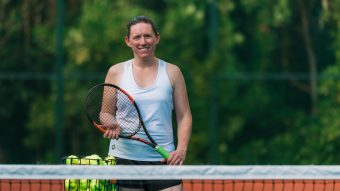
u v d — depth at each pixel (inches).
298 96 1015.6
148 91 306.2
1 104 998.4
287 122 1007.6
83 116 979.9
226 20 1035.3
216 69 949.8
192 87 957.8
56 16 930.1
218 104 996.6
